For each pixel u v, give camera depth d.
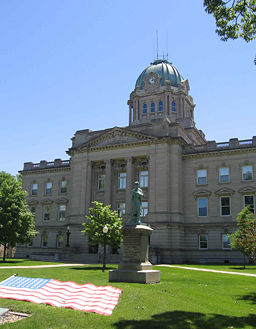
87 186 57.34
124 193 56.16
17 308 12.74
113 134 57.03
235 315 13.40
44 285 16.02
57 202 64.31
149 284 19.75
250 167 50.44
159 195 50.97
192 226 51.38
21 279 16.70
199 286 21.12
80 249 54.38
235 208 49.88
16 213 45.22
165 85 74.00
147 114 74.00
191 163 53.91
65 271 29.19
